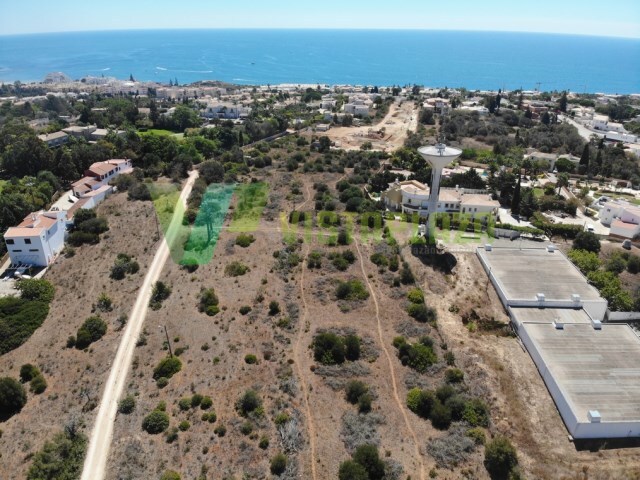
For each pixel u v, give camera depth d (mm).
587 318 74812
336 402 55344
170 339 65938
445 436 51531
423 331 69625
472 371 62938
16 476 47531
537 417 56625
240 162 147500
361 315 72250
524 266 89250
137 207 110062
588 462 50906
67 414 54469
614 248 98188
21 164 133875
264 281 79312
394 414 54062
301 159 154125
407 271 83625
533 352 66938
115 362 62344
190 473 46031
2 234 94938
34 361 64188
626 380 60656
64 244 96500
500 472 47406
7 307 73125
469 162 155000
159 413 52312
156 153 146500
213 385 57250
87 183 124438
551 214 115812
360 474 44125
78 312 73750
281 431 50250
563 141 180000
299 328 68188
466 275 87688
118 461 47719
